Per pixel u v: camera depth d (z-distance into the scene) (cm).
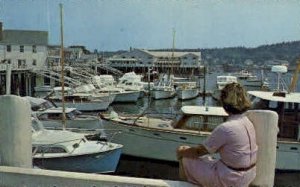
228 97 312
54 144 1340
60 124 2230
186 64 10475
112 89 4306
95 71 6612
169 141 1584
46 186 358
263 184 361
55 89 3675
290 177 1462
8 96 376
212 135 308
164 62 9662
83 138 1464
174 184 339
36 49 6650
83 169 1374
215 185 313
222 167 308
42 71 5562
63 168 1340
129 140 1684
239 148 301
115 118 1825
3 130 378
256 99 1516
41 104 2436
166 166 1620
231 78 5256
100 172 1415
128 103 4312
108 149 1415
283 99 1434
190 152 325
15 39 6481
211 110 1591
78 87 3884
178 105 4409
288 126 1447
